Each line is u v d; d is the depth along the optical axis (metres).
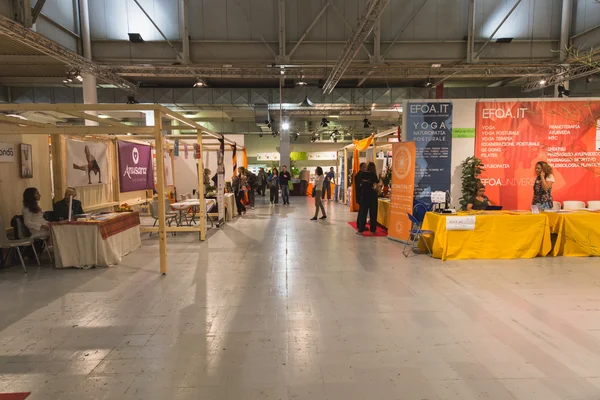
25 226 5.20
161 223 4.72
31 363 2.59
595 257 5.46
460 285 4.22
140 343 2.87
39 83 12.74
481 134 6.72
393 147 6.87
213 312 3.48
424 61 10.30
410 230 5.98
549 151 6.75
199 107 14.11
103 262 5.04
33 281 4.46
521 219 5.40
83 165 6.80
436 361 2.57
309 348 2.77
